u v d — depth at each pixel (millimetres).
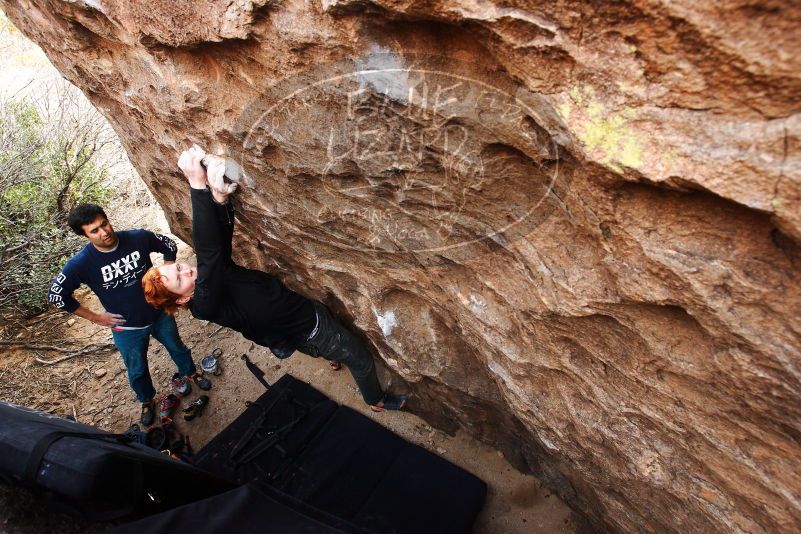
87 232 2168
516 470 2498
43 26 2076
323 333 2279
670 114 844
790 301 911
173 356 2896
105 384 3230
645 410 1372
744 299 958
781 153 767
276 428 2740
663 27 775
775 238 898
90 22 1765
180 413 2992
